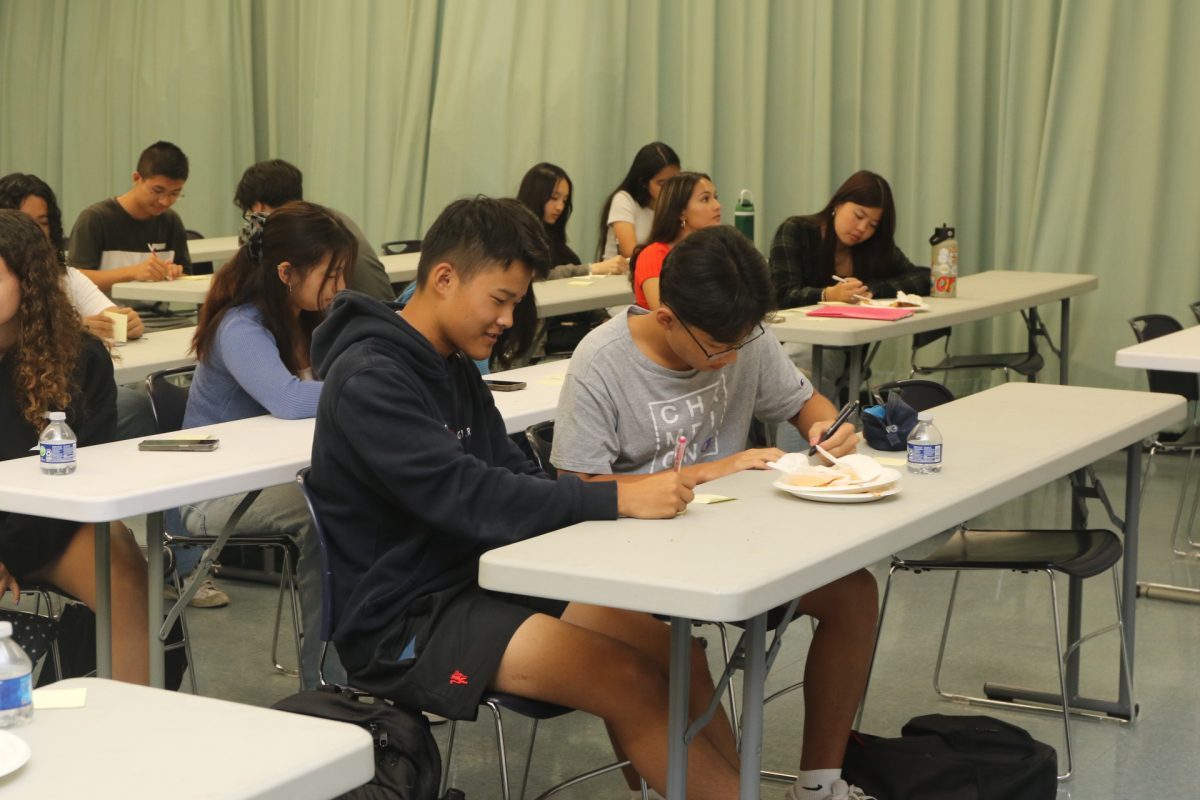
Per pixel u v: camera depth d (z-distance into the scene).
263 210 4.89
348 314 2.19
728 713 3.03
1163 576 4.08
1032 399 3.02
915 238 6.39
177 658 2.69
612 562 1.77
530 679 1.99
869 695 3.22
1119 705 3.07
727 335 2.28
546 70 7.29
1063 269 6.02
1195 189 5.75
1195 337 3.76
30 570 2.64
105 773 1.22
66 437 2.34
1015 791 2.34
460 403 2.30
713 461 2.57
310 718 1.35
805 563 1.77
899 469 2.33
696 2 6.80
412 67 7.69
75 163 9.01
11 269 2.60
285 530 2.89
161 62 8.47
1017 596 3.93
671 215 4.43
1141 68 5.77
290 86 8.26
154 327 5.37
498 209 2.18
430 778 1.86
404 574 2.11
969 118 6.23
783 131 6.76
